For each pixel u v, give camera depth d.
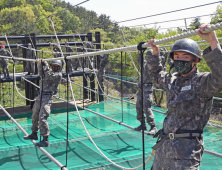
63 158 6.66
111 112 12.81
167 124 2.44
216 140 7.48
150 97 7.29
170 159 2.35
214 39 2.04
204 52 2.09
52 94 6.77
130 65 33.25
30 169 6.08
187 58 2.28
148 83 7.34
